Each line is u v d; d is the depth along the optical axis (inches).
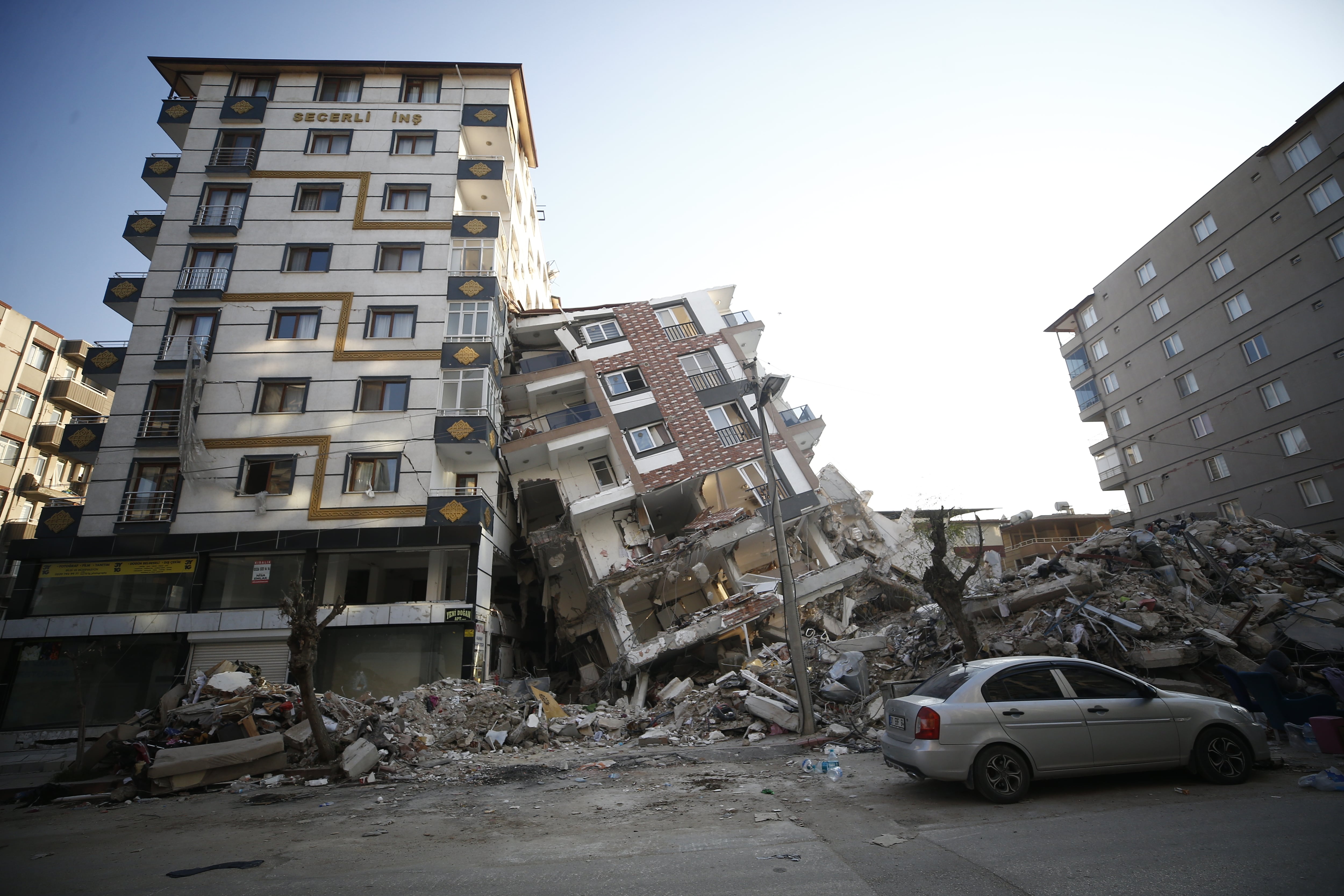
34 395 1259.8
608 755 489.1
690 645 823.1
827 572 914.1
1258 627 480.7
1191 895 159.5
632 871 196.1
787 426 1093.1
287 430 884.6
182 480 849.5
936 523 526.3
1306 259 1045.2
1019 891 167.6
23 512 1216.8
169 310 935.0
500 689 719.1
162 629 791.7
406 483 868.0
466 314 964.6
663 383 1078.4
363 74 1109.7
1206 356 1220.5
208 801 376.2
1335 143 998.4
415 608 816.3
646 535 973.2
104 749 458.3
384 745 463.2
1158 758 264.8
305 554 838.5
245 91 1087.0
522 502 1093.1
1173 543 638.5
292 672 447.2
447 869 207.9
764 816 257.1
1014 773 256.2
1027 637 509.0
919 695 284.4
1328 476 1002.1
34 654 778.8
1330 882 161.8
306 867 220.1
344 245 989.2
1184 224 1268.5
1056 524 1573.6
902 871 185.8
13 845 282.8
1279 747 335.9
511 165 1197.7
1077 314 1560.0
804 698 507.8
